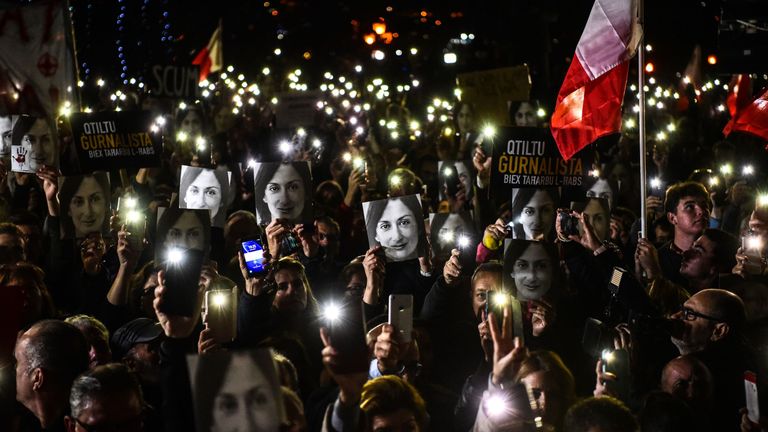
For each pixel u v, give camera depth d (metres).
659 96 18.20
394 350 5.45
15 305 5.15
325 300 7.89
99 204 8.41
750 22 9.49
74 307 8.09
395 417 4.73
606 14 7.93
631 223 10.12
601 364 5.48
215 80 23.48
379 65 27.19
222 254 8.58
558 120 8.20
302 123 14.26
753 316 6.91
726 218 10.34
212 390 4.08
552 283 6.82
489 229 7.72
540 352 5.38
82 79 19.52
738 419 5.92
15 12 9.93
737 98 13.02
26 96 9.98
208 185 8.54
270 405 4.08
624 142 13.38
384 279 7.85
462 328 6.96
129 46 20.02
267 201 8.13
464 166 10.43
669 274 8.12
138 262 8.34
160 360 5.36
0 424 5.20
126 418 4.76
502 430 4.75
